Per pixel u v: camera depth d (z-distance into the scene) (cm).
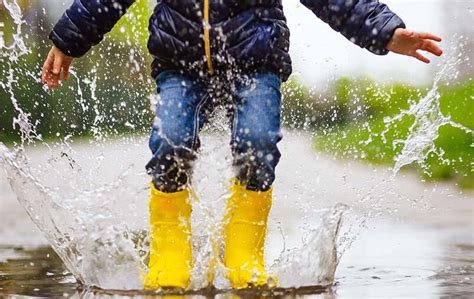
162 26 389
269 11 390
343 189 903
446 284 381
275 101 382
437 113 498
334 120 1307
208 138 414
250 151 375
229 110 393
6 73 1211
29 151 1068
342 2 409
